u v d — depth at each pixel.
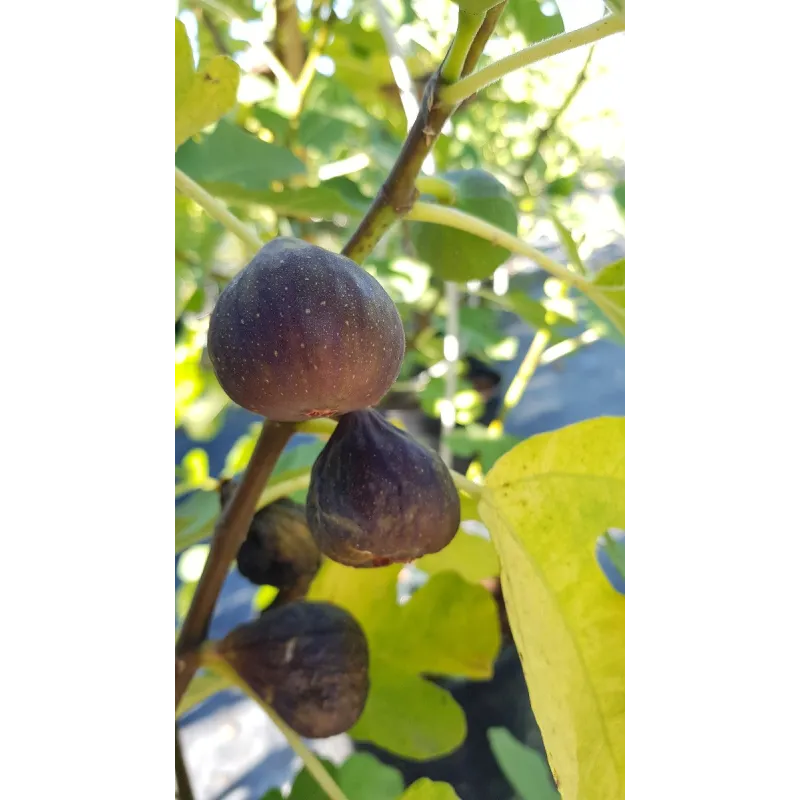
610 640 0.19
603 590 0.20
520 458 0.21
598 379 1.03
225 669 0.22
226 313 0.15
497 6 0.17
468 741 0.59
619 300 0.24
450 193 0.25
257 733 0.65
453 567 0.32
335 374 0.15
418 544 0.18
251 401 0.15
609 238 0.90
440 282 0.76
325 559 0.30
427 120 0.18
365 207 0.38
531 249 0.23
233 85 0.23
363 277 0.15
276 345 0.15
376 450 0.18
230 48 0.58
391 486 0.18
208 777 0.62
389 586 0.30
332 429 0.21
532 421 0.96
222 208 0.21
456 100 0.17
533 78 0.76
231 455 0.56
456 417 0.74
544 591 0.20
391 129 0.64
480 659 0.30
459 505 0.19
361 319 0.15
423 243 0.26
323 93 0.67
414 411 0.83
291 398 0.15
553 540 0.20
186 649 0.22
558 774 0.18
